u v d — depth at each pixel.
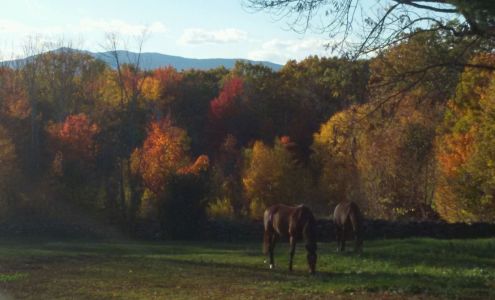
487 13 9.53
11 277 18.16
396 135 39.12
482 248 24.00
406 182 44.47
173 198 37.59
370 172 44.56
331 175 54.88
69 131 47.81
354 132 14.27
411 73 13.19
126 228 40.41
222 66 101.19
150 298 14.16
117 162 48.97
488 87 30.34
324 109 61.47
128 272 19.44
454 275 17.05
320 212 56.50
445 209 40.88
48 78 61.97
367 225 32.97
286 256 24.00
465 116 34.09
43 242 35.75
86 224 41.22
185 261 22.89
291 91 71.25
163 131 55.56
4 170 44.41
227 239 36.81
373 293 13.69
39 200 45.59
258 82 78.50
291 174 60.75
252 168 61.22
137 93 50.12
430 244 25.62
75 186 46.53
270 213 20.56
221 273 19.06
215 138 76.62
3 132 45.56
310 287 15.15
